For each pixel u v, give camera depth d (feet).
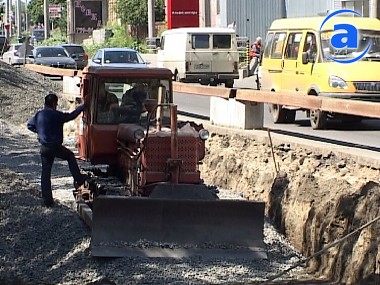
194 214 33.91
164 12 213.05
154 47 159.94
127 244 33.53
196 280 31.71
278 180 41.68
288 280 32.55
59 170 52.29
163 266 32.65
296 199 38.81
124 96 38.78
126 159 37.17
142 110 38.75
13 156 57.77
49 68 103.60
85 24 253.85
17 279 32.35
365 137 54.49
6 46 176.04
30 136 69.67
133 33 204.95
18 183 41.22
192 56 107.96
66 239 35.22
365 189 34.88
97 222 33.65
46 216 37.27
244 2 160.45
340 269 32.86
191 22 166.91
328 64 62.03
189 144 35.14
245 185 45.78
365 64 62.44
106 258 33.24
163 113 37.78
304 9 149.18
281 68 68.08
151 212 33.73
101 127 38.65
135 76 38.60
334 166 41.16
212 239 33.94
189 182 35.12
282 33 68.85
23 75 96.37
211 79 108.27
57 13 259.60
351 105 44.65
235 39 109.09
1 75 90.89
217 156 50.93
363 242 32.32
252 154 48.60
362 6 128.06
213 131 56.24
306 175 39.65
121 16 208.13
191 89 66.85
